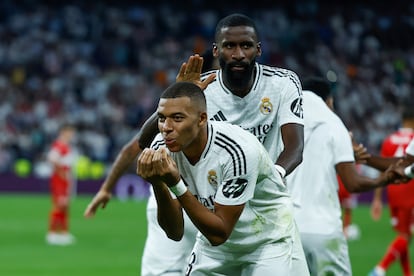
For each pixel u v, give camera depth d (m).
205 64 8.96
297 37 48.16
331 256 9.20
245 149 6.54
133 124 39.81
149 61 44.50
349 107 42.38
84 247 19.08
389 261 14.43
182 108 6.22
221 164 6.57
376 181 9.23
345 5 51.00
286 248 7.13
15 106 38.72
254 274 7.09
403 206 14.43
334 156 9.29
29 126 37.88
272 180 6.96
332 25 49.34
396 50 48.47
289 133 7.55
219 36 7.40
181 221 6.77
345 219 20.95
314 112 9.36
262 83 7.64
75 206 30.42
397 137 15.01
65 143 20.38
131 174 35.75
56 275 14.72
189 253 8.86
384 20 49.94
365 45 48.34
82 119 38.75
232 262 7.23
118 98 41.06
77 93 40.88
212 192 6.71
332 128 9.30
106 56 44.38
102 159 37.53
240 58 7.31
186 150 6.56
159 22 47.72
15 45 43.25
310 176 9.23
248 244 7.07
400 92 44.28
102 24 46.16
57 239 20.03
